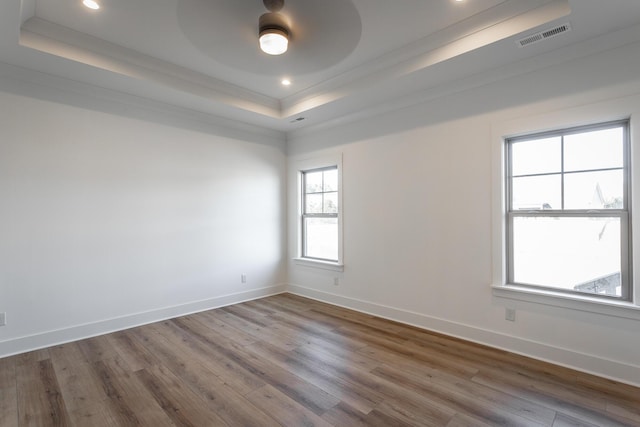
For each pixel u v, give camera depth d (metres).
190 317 3.86
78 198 3.22
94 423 1.93
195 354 2.84
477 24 2.45
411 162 3.52
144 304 3.63
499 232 2.89
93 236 3.30
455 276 3.18
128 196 3.54
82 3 2.28
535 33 2.30
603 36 2.33
